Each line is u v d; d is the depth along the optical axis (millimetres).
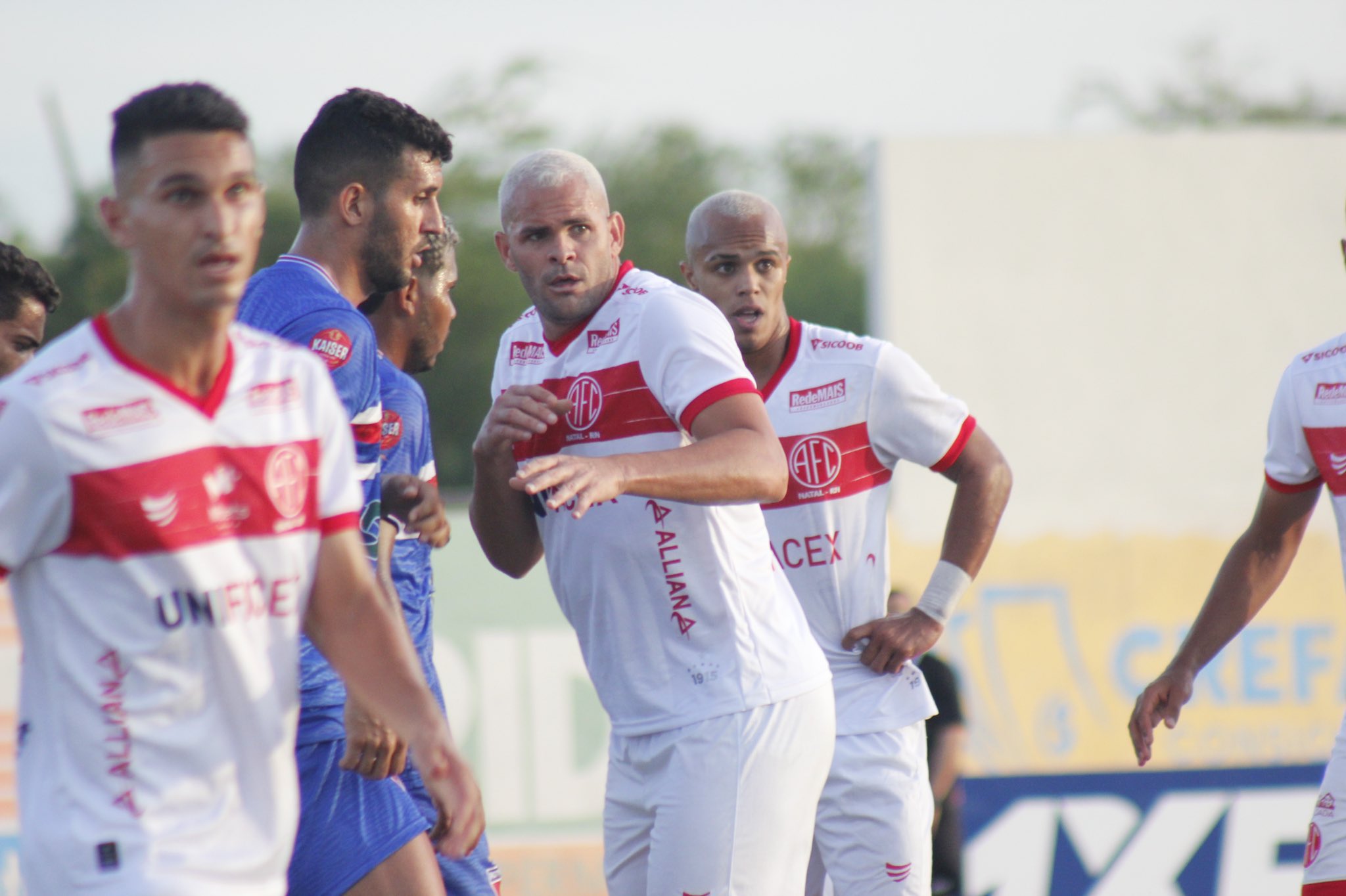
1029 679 36781
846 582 14453
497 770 26859
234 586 8000
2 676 24328
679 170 96812
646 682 11938
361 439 10898
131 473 7664
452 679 27016
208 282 7496
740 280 14219
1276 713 35156
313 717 10797
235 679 8070
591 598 12109
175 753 7941
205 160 7438
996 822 26500
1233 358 39812
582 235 11719
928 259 39500
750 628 11797
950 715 19703
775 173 100250
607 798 12703
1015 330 39531
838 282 99438
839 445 14391
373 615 8617
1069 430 39250
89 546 7684
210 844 8062
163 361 7777
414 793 12820
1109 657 37219
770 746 11688
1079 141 39938
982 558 14711
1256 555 13562
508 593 27516
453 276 14758
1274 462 13055
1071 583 37812
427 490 11305
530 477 9391
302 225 11633
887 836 14281
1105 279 39906
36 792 7969
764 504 13789
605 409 11828
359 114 11336
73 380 7602
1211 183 40281
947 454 14648
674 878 11750
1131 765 35844
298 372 8328
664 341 11328
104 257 73625
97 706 7797
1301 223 40281
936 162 39750
